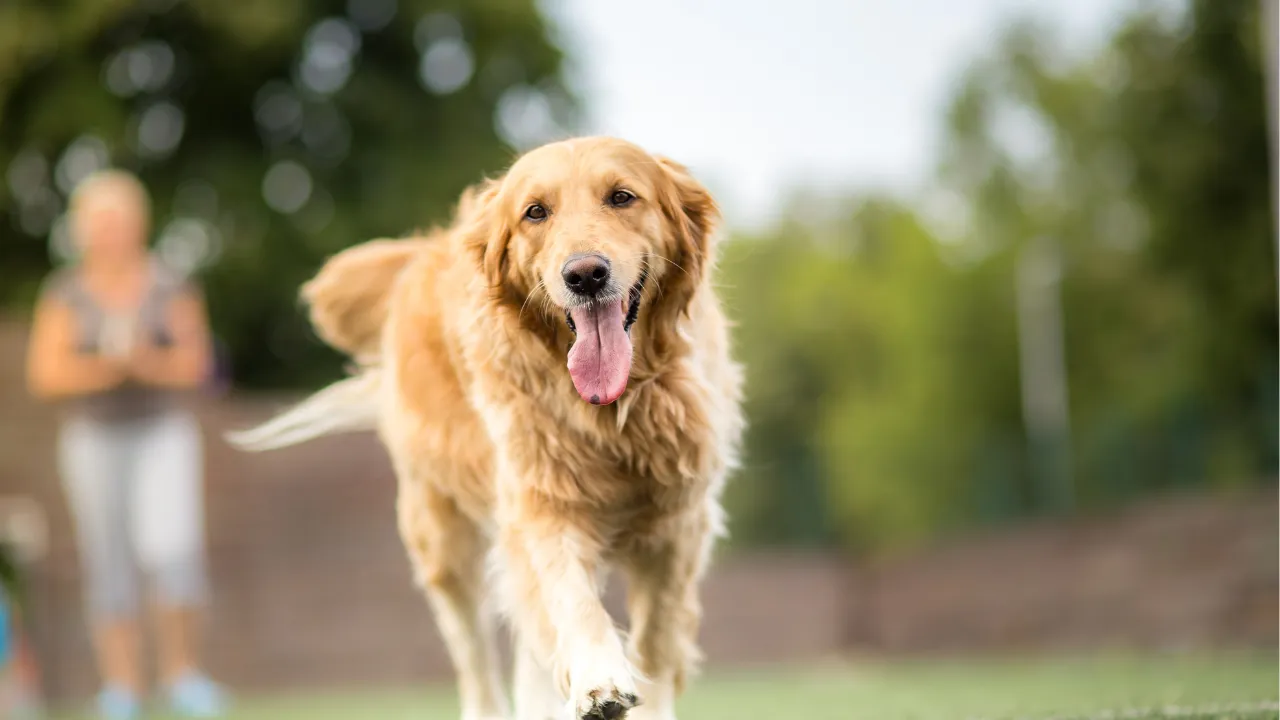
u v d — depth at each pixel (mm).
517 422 4129
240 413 12852
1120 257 32656
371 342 5395
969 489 25281
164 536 8141
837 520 26641
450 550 4980
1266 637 12609
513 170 4215
